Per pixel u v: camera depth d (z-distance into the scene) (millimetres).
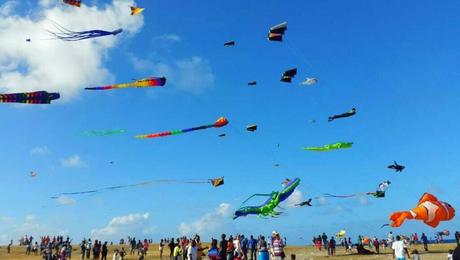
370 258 41156
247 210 30344
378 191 33062
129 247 69750
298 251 57406
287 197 30906
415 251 27422
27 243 63875
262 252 27797
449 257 25453
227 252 28906
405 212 27172
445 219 27125
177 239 34500
